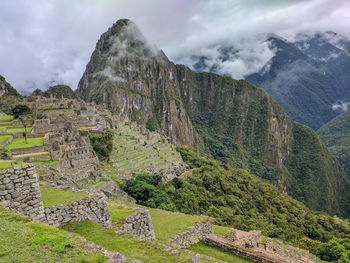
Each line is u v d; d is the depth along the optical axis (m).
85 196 13.10
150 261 9.95
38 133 52.44
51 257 7.90
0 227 8.89
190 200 53.97
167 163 71.25
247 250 18.08
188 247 17.84
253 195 81.75
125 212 14.27
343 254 38.56
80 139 48.50
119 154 60.84
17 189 10.62
